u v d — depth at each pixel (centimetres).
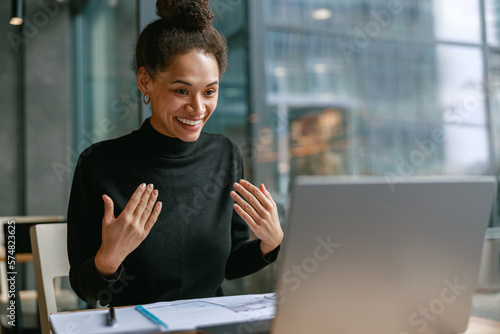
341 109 370
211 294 114
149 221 82
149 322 70
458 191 64
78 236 104
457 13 384
